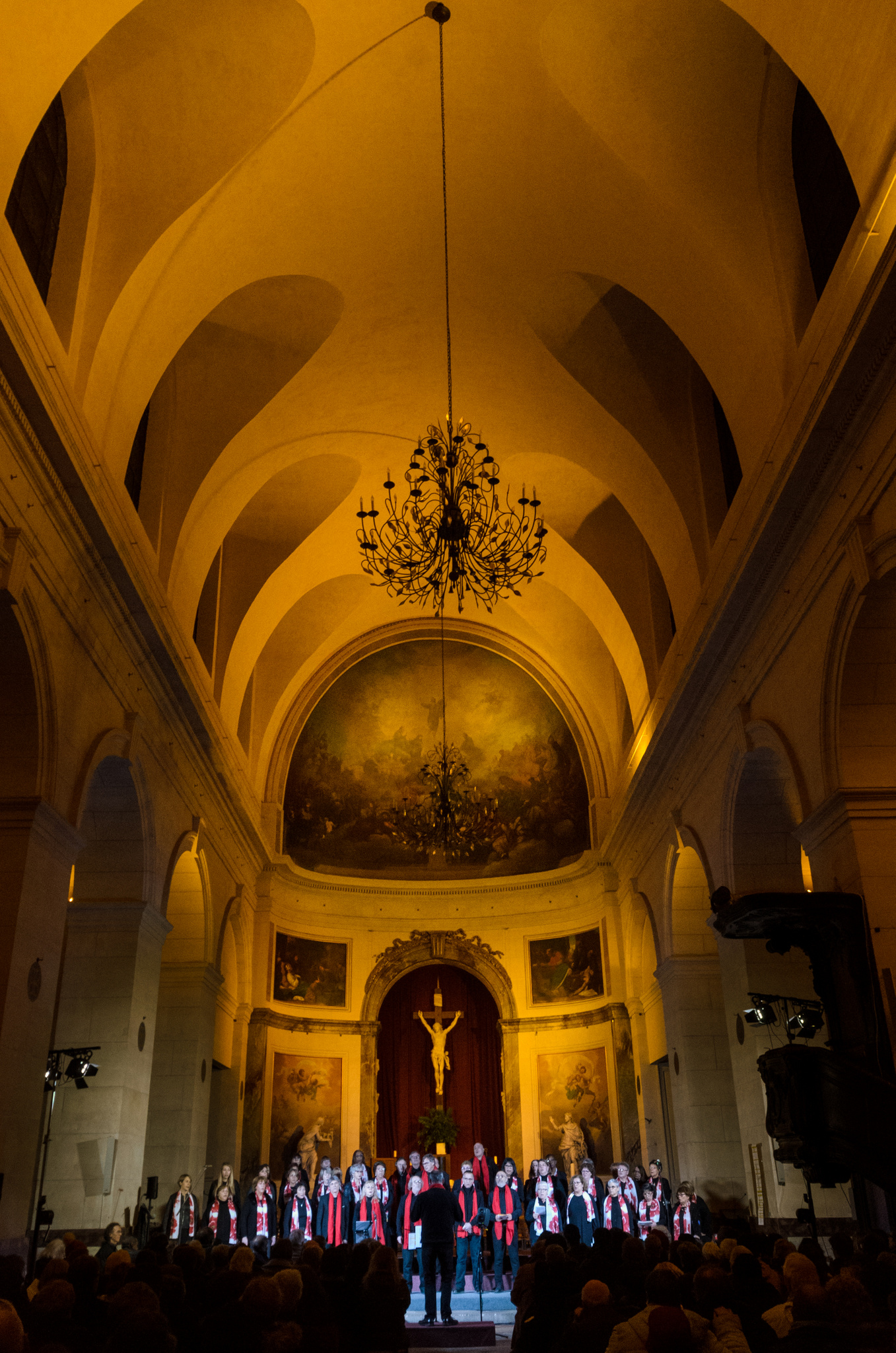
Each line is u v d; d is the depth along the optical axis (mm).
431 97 11398
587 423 15336
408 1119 23547
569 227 12711
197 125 10852
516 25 10609
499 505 18172
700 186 11141
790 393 10500
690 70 10703
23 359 8172
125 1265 5852
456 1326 11461
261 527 18359
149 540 13398
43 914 9688
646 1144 20016
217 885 17688
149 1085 13250
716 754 13938
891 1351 3805
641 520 15930
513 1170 16422
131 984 12719
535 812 23875
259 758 21734
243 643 18375
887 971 9156
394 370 15477
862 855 9555
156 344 11789
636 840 19453
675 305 12508
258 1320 3803
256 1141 20328
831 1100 8805
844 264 9336
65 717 10172
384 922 23656
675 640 15672
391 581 12188
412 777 24078
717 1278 4465
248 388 14477
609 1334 4340
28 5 8125
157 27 10141
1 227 8156
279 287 13656
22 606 8992
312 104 11141
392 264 13578
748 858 13539
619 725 21297
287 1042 21828
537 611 21453
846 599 9617
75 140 10617
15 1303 5059
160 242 10852
